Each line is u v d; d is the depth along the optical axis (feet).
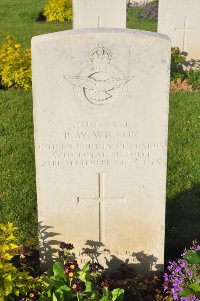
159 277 6.12
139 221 6.11
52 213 6.05
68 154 5.81
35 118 5.65
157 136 5.75
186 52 13.08
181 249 6.80
